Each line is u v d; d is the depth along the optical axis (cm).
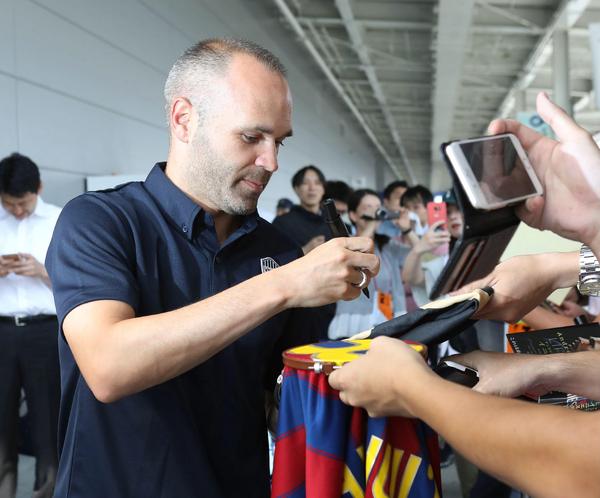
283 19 1159
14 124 420
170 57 673
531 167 77
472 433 61
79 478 106
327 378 90
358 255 94
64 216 109
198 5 761
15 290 304
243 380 117
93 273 100
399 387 71
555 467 56
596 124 1622
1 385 306
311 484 89
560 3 895
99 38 525
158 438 107
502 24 1034
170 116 116
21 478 359
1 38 409
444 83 1334
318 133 1508
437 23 962
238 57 108
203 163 111
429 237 342
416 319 100
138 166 589
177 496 107
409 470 89
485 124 2139
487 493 192
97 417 107
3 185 310
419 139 2577
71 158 482
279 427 95
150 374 90
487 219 77
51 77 459
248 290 93
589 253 96
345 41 1233
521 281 100
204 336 90
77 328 95
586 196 75
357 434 90
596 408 107
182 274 114
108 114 537
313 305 95
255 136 108
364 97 1812
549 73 1379
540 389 89
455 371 92
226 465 114
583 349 114
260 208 998
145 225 114
